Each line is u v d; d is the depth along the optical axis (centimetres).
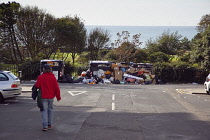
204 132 819
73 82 2533
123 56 3722
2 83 1357
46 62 2494
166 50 4609
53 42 3631
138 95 1694
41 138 726
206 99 1623
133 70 2752
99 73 2633
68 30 3650
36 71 2870
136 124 907
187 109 1242
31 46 3575
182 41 4734
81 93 1733
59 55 4003
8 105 1302
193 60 3194
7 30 3506
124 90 1942
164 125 901
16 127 845
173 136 770
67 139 718
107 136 754
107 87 2133
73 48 3884
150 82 2698
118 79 2645
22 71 2873
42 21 3569
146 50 4491
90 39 4072
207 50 3008
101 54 4159
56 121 930
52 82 796
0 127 845
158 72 3045
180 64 3086
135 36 3734
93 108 1216
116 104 1338
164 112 1147
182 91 1992
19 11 3512
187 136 773
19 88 1412
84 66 3052
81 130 813
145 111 1161
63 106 1269
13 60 3794
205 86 1866
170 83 2950
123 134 779
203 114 1120
